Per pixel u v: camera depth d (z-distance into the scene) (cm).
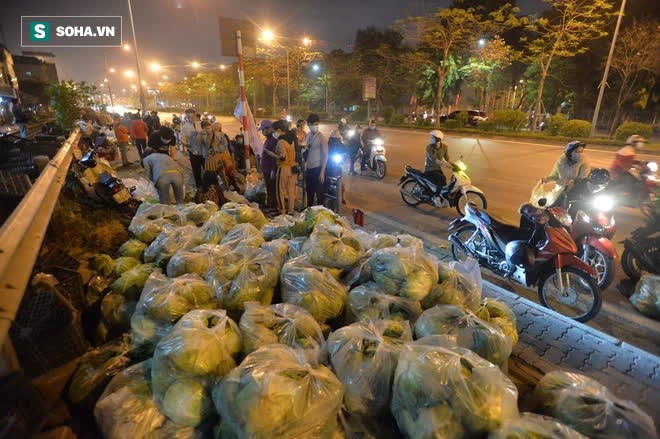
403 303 255
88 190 602
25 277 172
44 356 223
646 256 434
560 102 3447
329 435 175
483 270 497
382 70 4372
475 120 3284
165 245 345
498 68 3256
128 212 590
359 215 548
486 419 164
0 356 157
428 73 3519
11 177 504
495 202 820
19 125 1535
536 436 158
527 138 2377
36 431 164
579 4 2364
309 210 395
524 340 338
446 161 735
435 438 166
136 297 296
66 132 1427
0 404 156
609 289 445
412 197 795
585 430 179
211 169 748
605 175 454
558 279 382
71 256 388
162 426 189
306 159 723
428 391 173
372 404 193
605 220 441
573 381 207
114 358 235
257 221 440
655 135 2780
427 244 579
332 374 191
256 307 239
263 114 5850
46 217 264
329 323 267
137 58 2089
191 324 206
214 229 382
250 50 830
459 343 219
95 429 211
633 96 2745
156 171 630
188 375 189
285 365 180
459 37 2972
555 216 395
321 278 269
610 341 334
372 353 199
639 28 2420
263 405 162
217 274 278
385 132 3027
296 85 4975
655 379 289
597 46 2930
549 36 2598
